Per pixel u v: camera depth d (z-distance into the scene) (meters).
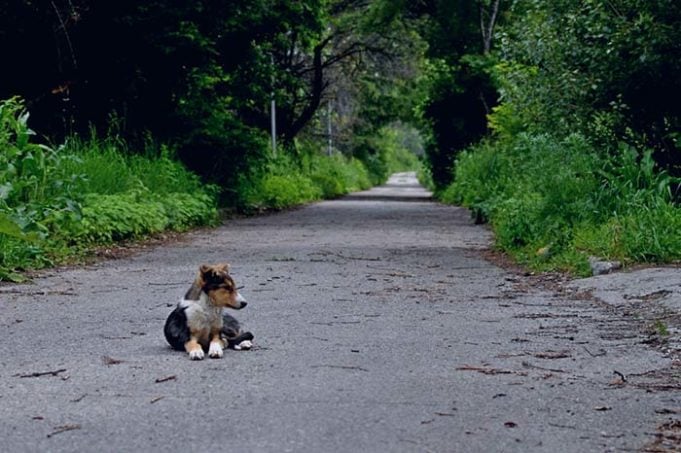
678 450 4.86
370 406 5.65
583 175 15.27
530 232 15.45
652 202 13.47
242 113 41.50
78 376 6.48
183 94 25.17
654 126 15.91
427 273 13.17
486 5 37.94
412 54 45.47
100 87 23.73
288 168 43.16
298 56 45.66
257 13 25.45
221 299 7.14
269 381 6.31
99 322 8.88
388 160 106.81
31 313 9.46
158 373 6.57
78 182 17.16
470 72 38.81
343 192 55.56
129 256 15.41
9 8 21.38
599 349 7.55
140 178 21.41
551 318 9.18
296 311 9.58
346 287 11.57
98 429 5.15
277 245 17.70
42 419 5.36
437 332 8.35
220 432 5.09
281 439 4.96
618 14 14.87
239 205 28.86
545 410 5.62
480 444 4.91
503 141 29.73
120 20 22.78
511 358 7.17
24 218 13.50
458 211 31.22
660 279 10.68
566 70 16.14
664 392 6.10
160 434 5.05
